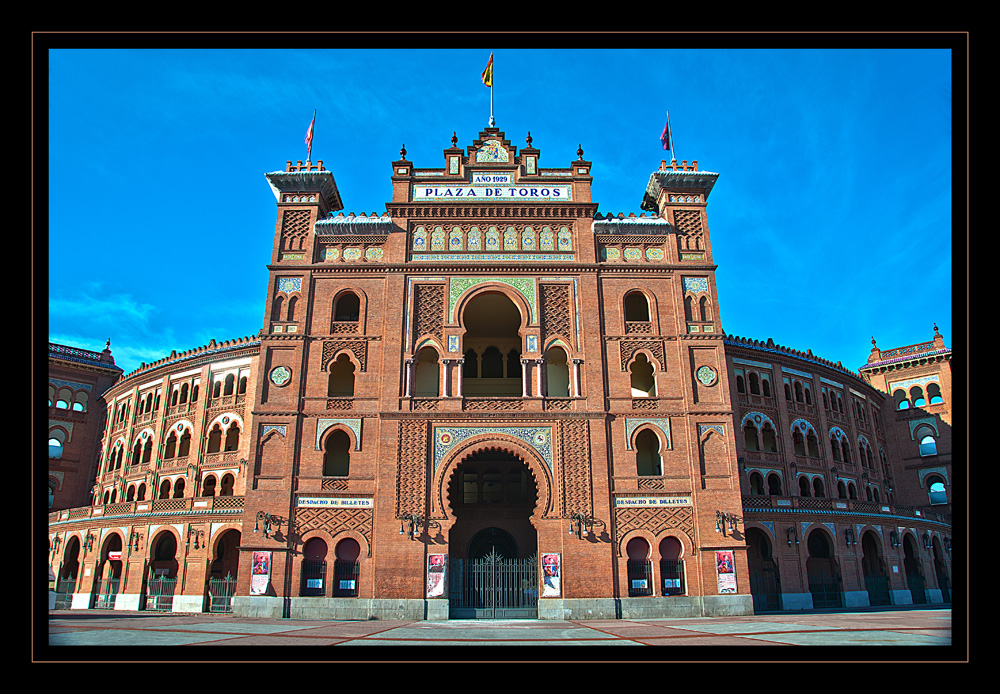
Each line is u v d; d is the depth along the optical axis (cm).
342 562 3131
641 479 3247
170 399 4862
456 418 3291
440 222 3675
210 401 4597
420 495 3161
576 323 3500
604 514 3166
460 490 3891
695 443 3306
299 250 3669
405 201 3703
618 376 3419
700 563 3123
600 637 2022
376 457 3241
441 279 3556
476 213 3678
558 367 3816
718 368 3456
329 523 3159
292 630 2297
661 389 3409
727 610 3056
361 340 3478
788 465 4438
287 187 3769
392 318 3478
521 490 3972
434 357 3834
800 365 4797
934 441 5656
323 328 3500
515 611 3141
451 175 3750
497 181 3750
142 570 4131
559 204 3675
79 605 4381
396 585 3020
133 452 5006
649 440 3784
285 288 3578
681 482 3250
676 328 3516
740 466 4203
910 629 2178
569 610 3003
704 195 3812
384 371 3375
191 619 2941
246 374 4503
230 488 4338
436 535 3112
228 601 3853
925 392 5809
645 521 3189
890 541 4544
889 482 5538
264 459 3262
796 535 4069
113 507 4481
